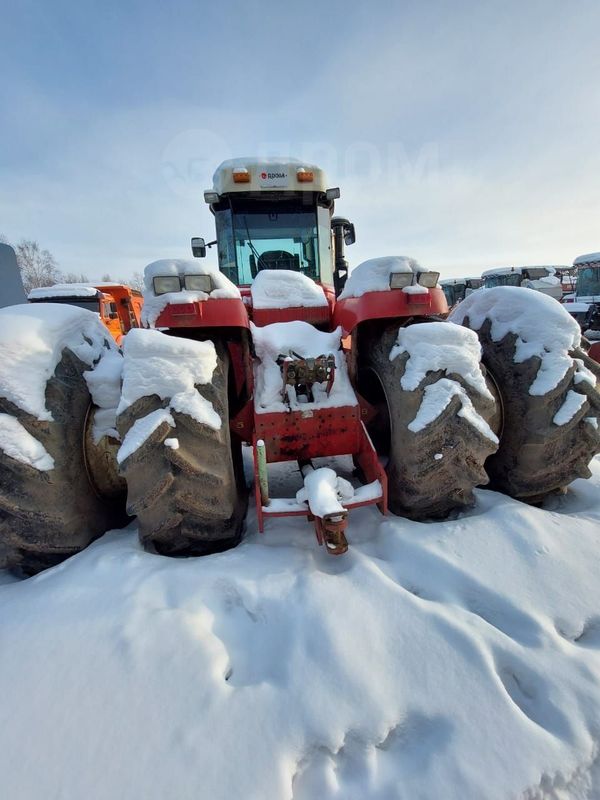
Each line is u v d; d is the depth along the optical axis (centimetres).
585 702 128
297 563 187
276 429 229
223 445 187
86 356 222
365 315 221
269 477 297
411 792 110
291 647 145
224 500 191
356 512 229
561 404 211
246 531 222
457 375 195
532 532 197
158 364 179
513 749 117
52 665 139
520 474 228
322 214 440
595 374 219
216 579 176
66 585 171
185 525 194
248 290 353
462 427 189
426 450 194
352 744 121
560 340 218
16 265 678
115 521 235
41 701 129
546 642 147
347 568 188
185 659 139
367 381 273
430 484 201
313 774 116
